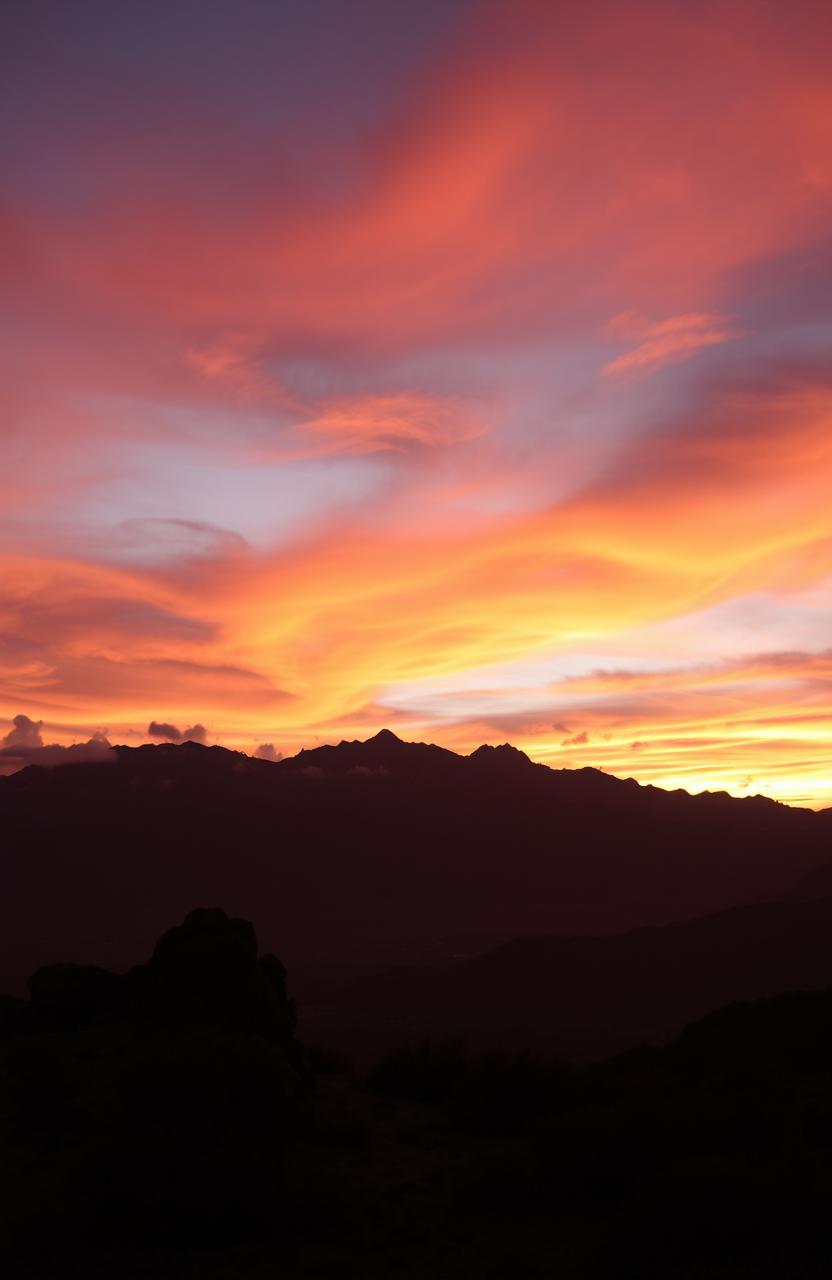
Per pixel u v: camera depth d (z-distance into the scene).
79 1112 12.98
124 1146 10.37
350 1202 10.91
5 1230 9.77
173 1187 9.86
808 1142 12.46
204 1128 11.39
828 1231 8.81
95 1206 9.79
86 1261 9.22
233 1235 9.75
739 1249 8.89
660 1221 9.15
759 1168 10.02
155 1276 8.92
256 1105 12.32
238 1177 10.12
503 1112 14.77
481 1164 12.80
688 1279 8.39
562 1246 9.80
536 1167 11.48
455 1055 18.73
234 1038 13.58
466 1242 9.95
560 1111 14.82
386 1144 13.88
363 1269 9.22
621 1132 11.61
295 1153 12.51
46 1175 11.28
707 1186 9.43
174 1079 11.82
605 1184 11.03
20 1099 13.88
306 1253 9.52
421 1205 11.03
